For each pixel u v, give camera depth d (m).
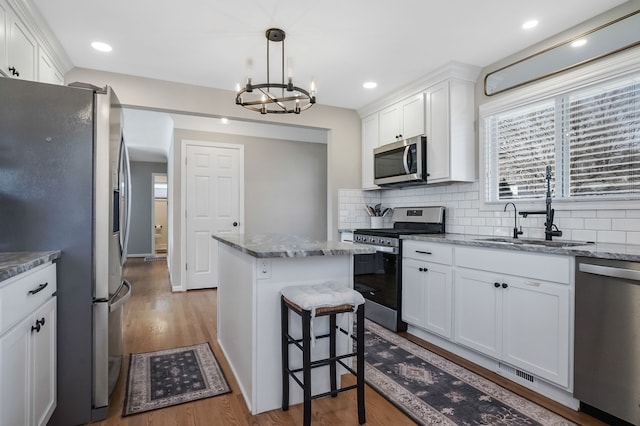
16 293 1.26
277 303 1.91
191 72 3.14
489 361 2.33
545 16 2.25
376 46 2.67
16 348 1.26
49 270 1.60
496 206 2.91
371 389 2.10
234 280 2.33
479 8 2.17
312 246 1.95
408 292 2.96
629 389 1.59
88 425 1.75
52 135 1.72
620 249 1.80
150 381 2.21
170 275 5.40
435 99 3.15
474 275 2.35
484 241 2.40
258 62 2.94
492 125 2.99
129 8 2.17
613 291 1.64
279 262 1.92
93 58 2.85
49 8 2.15
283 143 5.32
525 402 1.93
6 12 1.88
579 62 2.33
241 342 2.12
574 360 1.80
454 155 3.00
